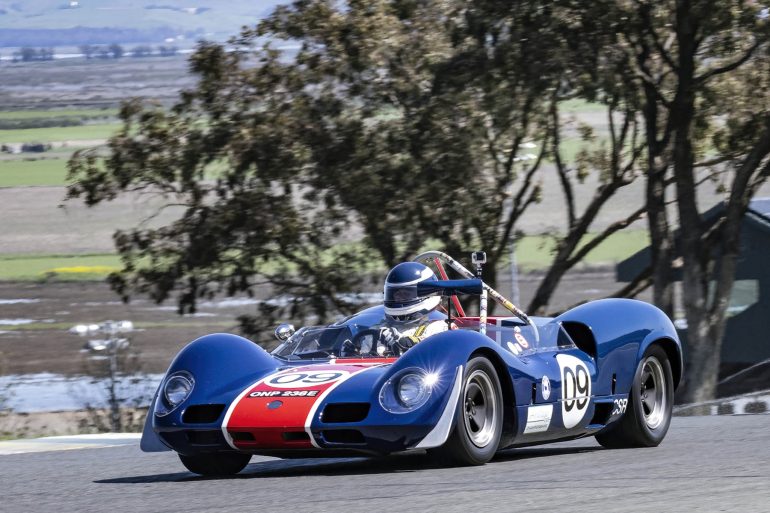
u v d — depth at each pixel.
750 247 102.69
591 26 84.44
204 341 26.22
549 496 19.27
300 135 89.38
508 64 85.94
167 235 93.75
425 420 23.28
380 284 96.25
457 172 88.56
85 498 21.44
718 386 95.44
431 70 88.62
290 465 28.70
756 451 26.48
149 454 33.72
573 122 108.75
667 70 99.56
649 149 93.88
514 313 28.52
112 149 93.00
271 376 25.48
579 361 29.03
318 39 91.12
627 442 30.70
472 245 94.50
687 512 17.05
